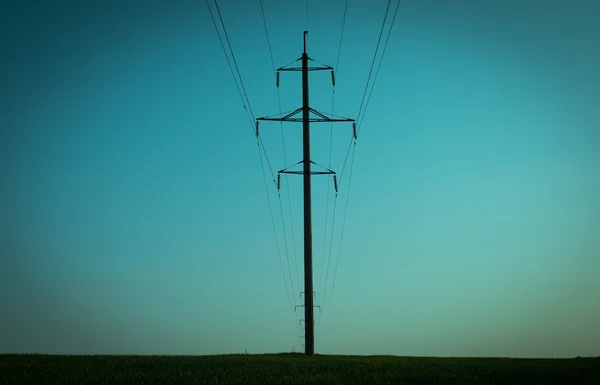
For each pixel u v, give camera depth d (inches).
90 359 1459.2
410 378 1068.5
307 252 1768.0
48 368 1215.6
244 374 1094.4
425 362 1429.6
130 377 1040.2
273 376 1061.8
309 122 1862.7
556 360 1501.0
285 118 1859.0
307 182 1817.2
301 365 1266.0
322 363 1333.7
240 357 1588.3
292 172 1833.2
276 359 1480.1
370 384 993.5
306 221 1785.2
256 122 1860.2
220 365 1263.5
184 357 1574.8
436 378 1068.5
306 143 1844.2
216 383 962.7
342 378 1055.0
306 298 1742.1
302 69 1908.2
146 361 1370.6
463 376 1086.4
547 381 1048.8
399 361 1462.8
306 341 1723.7
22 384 981.2
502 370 1184.8
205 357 1574.8
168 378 1029.8
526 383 1023.0
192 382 979.3
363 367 1233.4
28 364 1299.2
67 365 1280.8
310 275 1753.2
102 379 1030.4
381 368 1220.5
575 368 1201.4
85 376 1078.4
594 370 1159.0
